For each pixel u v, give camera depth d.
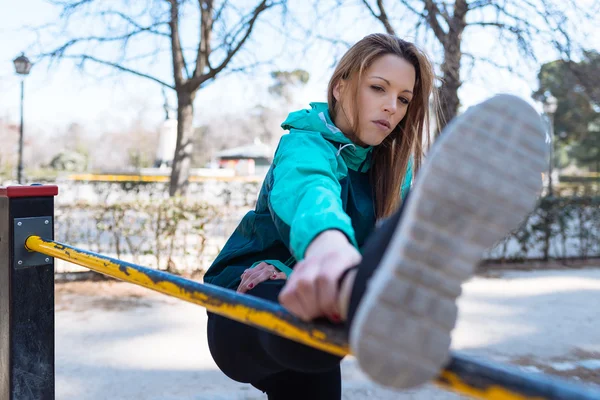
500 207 0.54
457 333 4.12
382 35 1.22
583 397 0.52
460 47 6.93
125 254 6.52
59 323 4.39
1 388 1.81
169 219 6.32
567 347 3.78
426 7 6.87
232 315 0.86
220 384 3.13
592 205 7.99
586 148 32.72
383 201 1.31
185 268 6.45
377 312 0.52
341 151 1.20
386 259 0.56
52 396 1.86
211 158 43.75
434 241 0.53
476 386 0.59
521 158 0.57
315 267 0.68
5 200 1.78
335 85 1.22
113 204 6.36
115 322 4.44
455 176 0.55
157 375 3.28
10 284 1.77
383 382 0.54
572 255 8.05
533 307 4.97
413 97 1.27
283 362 0.94
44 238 1.81
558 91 14.20
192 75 9.73
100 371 3.34
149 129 46.06
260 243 1.23
